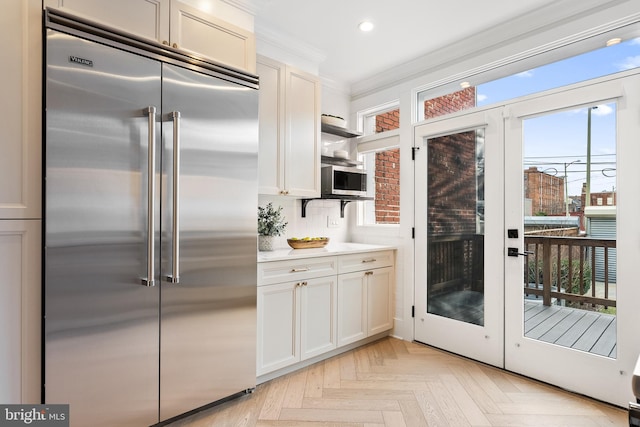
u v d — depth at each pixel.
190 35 1.98
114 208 1.64
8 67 1.45
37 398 1.50
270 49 2.74
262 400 2.16
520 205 2.51
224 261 2.05
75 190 1.54
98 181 1.59
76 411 1.55
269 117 2.62
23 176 1.48
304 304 2.59
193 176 1.92
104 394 1.63
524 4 2.31
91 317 1.59
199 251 1.94
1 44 1.44
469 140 2.81
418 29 2.64
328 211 3.60
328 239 3.07
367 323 3.06
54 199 1.49
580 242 2.24
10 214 1.45
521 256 2.50
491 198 2.66
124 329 1.68
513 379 2.45
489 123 2.67
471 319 2.79
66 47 1.52
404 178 3.26
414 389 2.30
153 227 1.75
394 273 3.33
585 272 2.23
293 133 2.78
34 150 1.50
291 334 2.51
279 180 2.67
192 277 1.91
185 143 1.89
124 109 1.67
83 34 1.57
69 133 1.52
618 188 2.08
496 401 2.15
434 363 2.71
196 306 1.93
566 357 2.28
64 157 1.51
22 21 1.48
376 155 3.74
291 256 2.49
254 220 2.20
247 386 2.17
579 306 2.25
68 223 1.52
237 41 2.19
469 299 2.80
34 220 1.50
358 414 2.01
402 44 2.87
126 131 1.67
